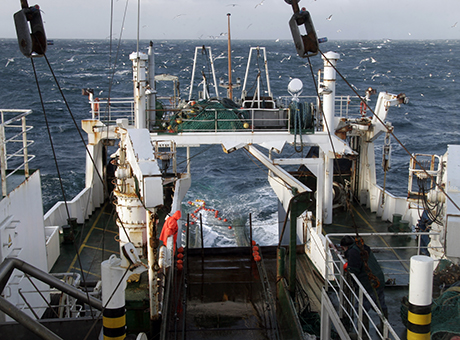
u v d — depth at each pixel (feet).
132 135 23.06
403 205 54.54
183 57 391.24
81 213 55.42
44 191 95.30
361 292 19.08
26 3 13.46
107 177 61.57
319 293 37.47
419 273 14.82
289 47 576.20
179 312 30.07
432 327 19.03
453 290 20.80
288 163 43.06
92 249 49.32
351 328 22.77
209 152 122.42
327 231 51.88
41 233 32.53
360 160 60.13
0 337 19.45
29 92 239.09
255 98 55.47
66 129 156.76
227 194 84.53
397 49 564.30
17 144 136.46
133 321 28.66
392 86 256.32
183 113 45.55
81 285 42.19
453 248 24.41
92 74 324.19
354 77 286.46
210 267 36.55
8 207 26.27
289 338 26.30
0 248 24.44
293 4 15.20
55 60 426.51
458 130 159.94
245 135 43.50
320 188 42.57
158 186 19.52
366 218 56.08
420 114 186.39
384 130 54.75
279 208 55.52
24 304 27.86
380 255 45.62
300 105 44.09
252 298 31.91
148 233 25.32
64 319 20.03
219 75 266.77
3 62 395.75
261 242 60.85
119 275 15.71
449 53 501.15
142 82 43.68
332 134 44.80
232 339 27.40
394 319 22.89
